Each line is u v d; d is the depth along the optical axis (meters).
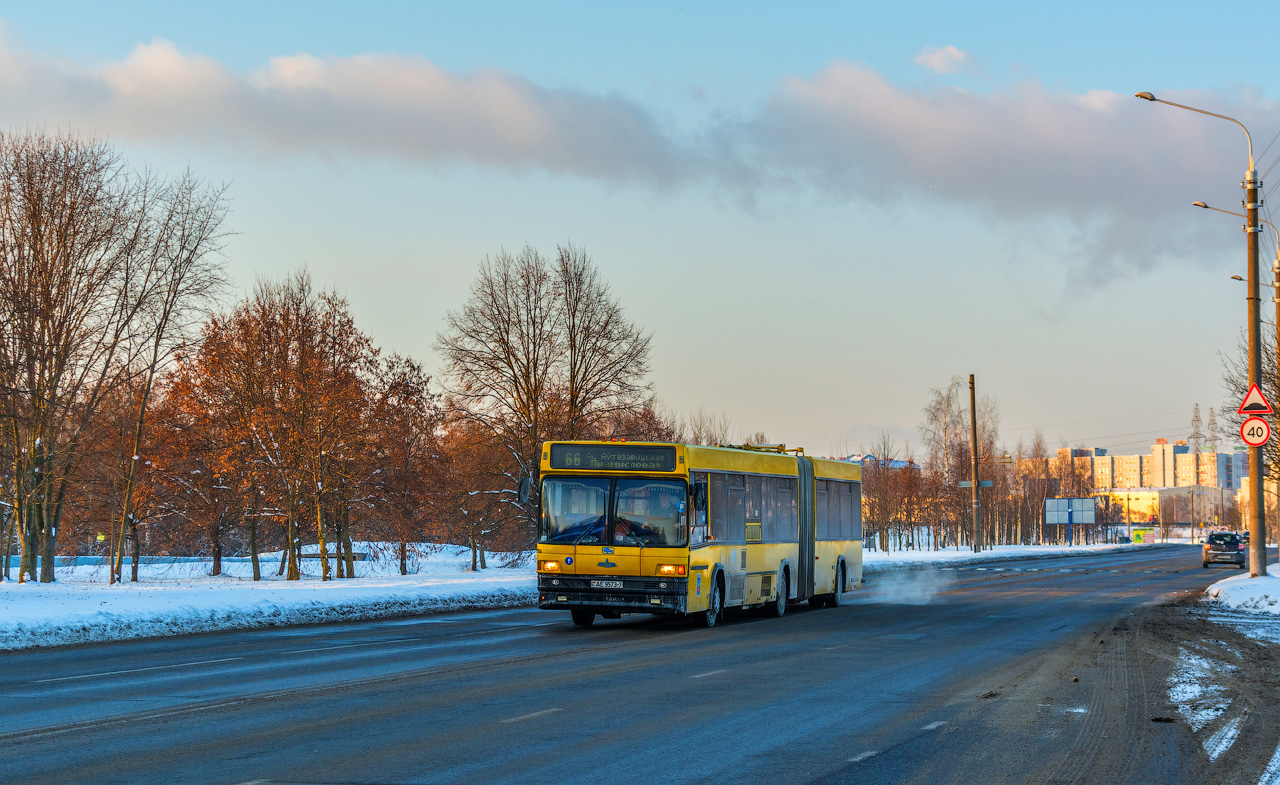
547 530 22.08
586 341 45.97
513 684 13.32
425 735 9.70
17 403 34.56
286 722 10.38
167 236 37.81
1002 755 8.99
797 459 28.25
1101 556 81.31
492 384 45.78
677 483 21.88
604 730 10.03
